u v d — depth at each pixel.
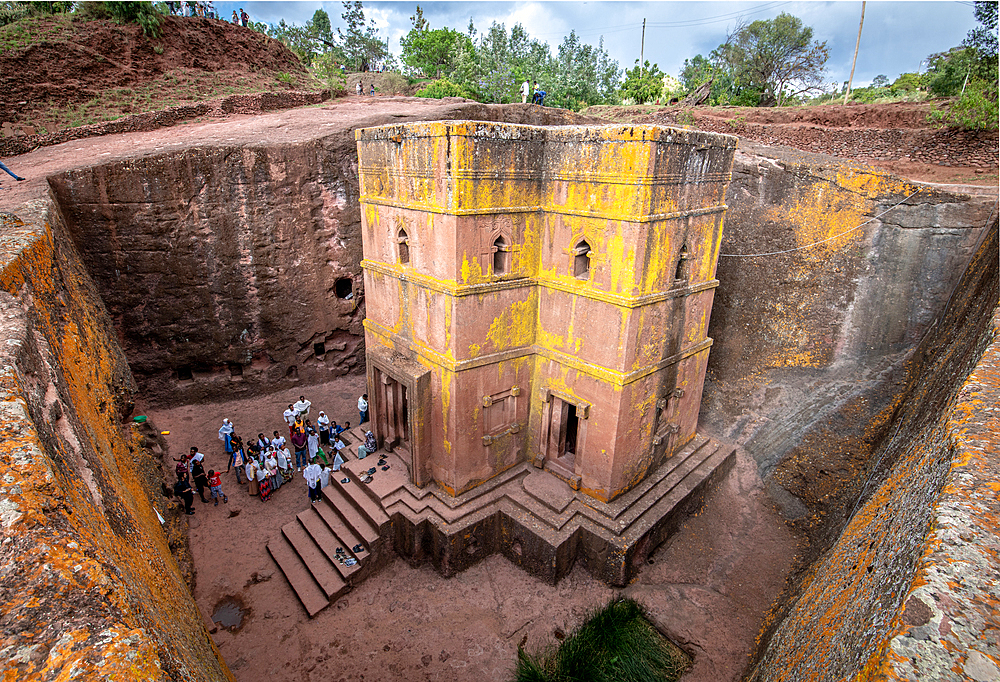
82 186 14.08
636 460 11.84
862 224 13.17
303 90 26.77
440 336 11.10
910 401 10.98
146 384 16.36
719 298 15.08
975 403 4.01
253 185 15.88
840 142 20.80
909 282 12.88
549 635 10.33
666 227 10.28
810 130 21.52
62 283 9.43
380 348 12.95
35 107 19.25
